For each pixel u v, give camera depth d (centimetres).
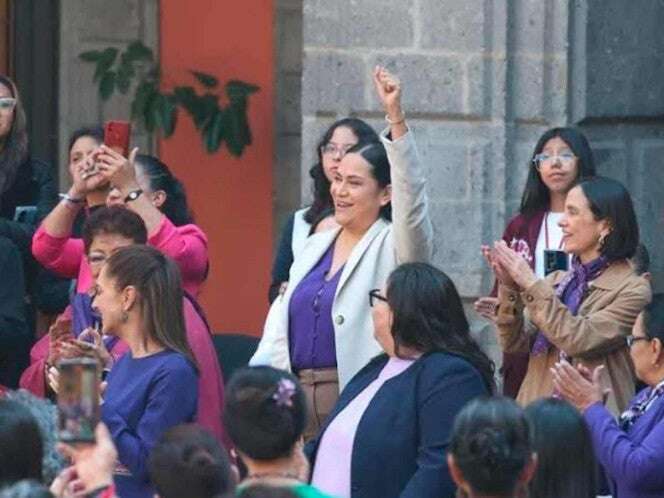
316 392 1313
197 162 1895
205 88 1877
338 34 1664
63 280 1566
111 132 1402
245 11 1889
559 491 1086
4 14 1942
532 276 1341
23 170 1584
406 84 1652
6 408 980
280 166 1894
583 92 1642
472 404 986
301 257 1343
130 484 1189
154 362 1207
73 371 962
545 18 1631
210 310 1897
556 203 1488
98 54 1870
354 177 1314
